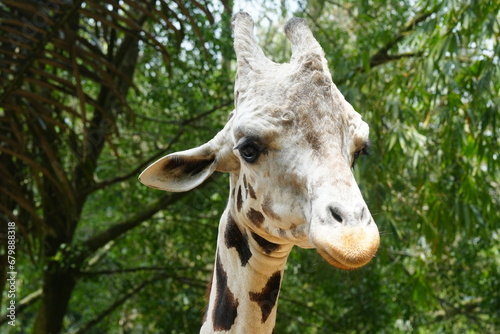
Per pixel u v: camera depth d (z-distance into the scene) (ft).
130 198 33.55
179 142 30.48
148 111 33.76
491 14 19.29
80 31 30.63
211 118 30.76
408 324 38.17
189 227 32.12
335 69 24.20
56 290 30.09
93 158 27.76
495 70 19.65
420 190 23.88
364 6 25.95
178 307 31.22
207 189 30.76
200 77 28.63
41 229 21.86
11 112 19.38
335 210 7.14
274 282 9.29
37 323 30.12
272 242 8.87
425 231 22.63
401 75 22.22
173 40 28.14
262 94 8.23
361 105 22.17
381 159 21.89
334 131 7.86
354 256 6.86
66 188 20.22
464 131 21.33
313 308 33.27
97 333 39.01
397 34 26.30
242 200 8.86
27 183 21.83
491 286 33.63
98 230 37.42
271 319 9.36
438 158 23.68
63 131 21.59
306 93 8.02
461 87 21.48
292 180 7.88
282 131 7.97
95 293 36.11
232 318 9.40
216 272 9.84
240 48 8.91
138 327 41.14
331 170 7.54
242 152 8.23
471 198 22.06
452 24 19.95
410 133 21.40
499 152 22.99
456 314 38.32
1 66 19.74
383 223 22.04
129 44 27.53
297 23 8.76
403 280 33.68
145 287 32.30
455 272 32.86
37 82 19.30
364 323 31.50
